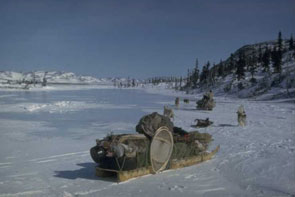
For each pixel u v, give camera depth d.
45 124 20.05
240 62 83.94
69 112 28.83
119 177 7.68
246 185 7.42
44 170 8.95
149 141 8.26
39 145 12.89
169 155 8.68
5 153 11.28
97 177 8.17
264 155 10.70
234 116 25.55
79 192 6.90
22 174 8.52
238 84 76.88
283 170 8.75
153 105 39.44
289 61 84.88
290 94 54.25
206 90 89.81
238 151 11.38
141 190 7.01
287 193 6.86
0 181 7.83
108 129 17.91
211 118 23.83
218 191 6.96
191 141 9.71
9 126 19.00
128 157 7.79
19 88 126.50
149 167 8.30
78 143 13.38
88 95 74.62
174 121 21.67
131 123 20.80
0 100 50.69
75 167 9.30
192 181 7.73
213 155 10.68
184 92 101.00
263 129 17.59
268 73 78.62
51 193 6.82
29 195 6.71
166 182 7.64
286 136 15.09
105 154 7.93
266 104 43.34
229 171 8.68
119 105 39.00
